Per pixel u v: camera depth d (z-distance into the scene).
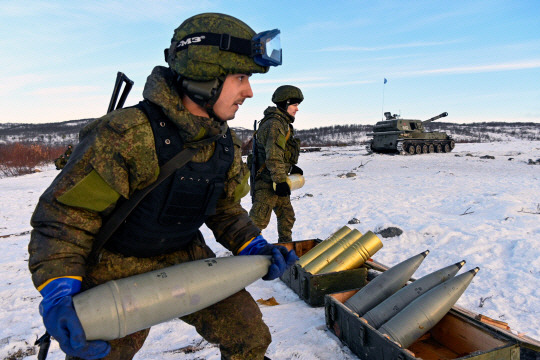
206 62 1.32
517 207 7.04
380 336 2.39
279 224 4.79
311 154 27.70
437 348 2.74
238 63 1.35
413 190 10.16
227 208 1.77
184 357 2.72
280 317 3.32
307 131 88.75
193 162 1.41
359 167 17.25
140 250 1.52
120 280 1.34
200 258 1.74
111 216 1.36
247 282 1.59
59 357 2.83
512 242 4.97
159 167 1.35
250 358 1.69
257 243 1.76
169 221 1.47
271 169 4.00
